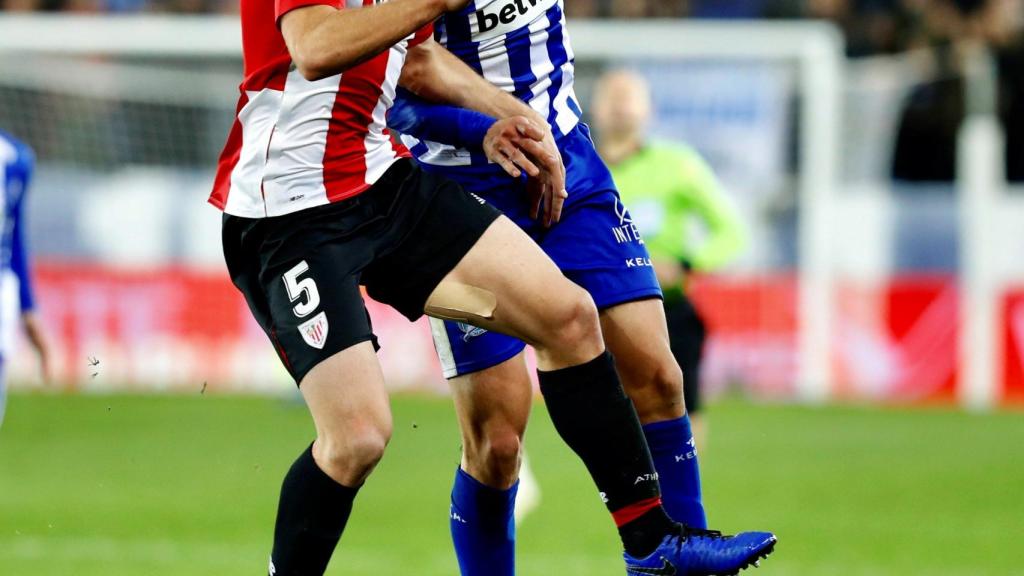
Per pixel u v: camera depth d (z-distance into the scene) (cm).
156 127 5091
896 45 5947
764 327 4956
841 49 5984
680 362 2803
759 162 4975
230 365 4997
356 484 1379
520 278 1411
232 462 3516
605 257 1667
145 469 3431
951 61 5825
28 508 2873
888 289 4988
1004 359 4969
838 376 5019
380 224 1429
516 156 1574
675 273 2806
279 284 1409
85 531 2606
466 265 1418
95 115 5069
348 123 1430
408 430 4175
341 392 1356
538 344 1437
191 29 5106
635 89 2981
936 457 3747
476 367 1659
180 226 4991
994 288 4959
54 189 4991
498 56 1694
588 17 6012
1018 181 5847
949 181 5603
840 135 5431
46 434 4075
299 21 1341
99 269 4966
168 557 2341
